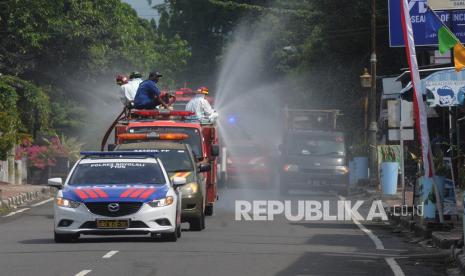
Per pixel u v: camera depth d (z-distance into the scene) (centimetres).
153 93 4816
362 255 3094
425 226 3791
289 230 4081
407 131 4981
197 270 2602
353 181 7775
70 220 3219
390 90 7312
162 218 3259
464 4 4291
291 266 2722
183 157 4109
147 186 3325
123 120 4675
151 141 4403
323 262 2841
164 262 2761
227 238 3606
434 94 3862
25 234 3816
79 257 2872
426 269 2784
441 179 3778
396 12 5962
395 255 3136
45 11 7950
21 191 6550
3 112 6181
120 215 3212
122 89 4862
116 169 3428
